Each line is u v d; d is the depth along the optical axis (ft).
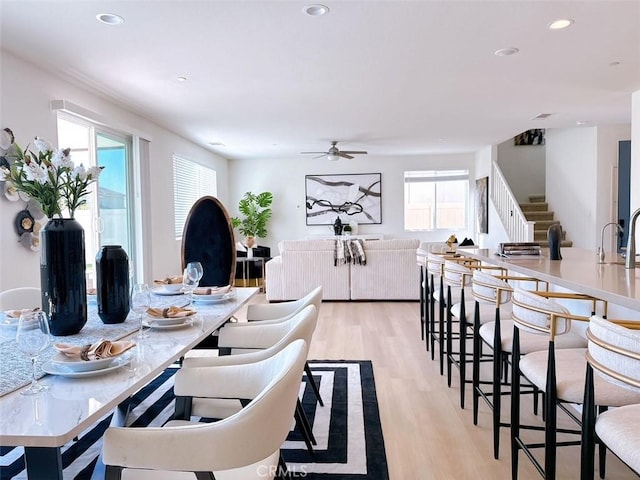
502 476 6.56
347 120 19.25
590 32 10.02
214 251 10.37
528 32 9.98
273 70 12.37
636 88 14.74
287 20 9.22
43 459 3.52
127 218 17.43
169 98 15.24
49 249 5.70
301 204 32.17
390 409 8.90
